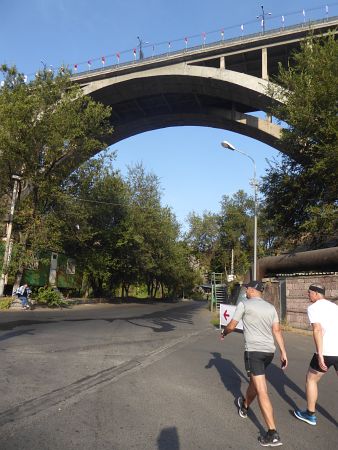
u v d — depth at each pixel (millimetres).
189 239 70188
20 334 12336
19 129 25781
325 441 4773
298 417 5512
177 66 47469
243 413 5484
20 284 27984
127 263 43344
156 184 46281
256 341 5047
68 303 31609
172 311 31125
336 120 21328
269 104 44781
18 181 27766
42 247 28422
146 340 12555
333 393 6863
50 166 28312
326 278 16500
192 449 4402
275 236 30484
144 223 43406
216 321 21078
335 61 22047
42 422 4961
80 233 33531
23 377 7000
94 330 14492
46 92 28000
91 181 31984
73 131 27703
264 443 4586
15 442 4340
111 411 5520
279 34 42812
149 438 4656
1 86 27594
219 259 65750
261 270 26422
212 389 6883
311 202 26062
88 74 50219
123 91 51875
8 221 26938
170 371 8117
